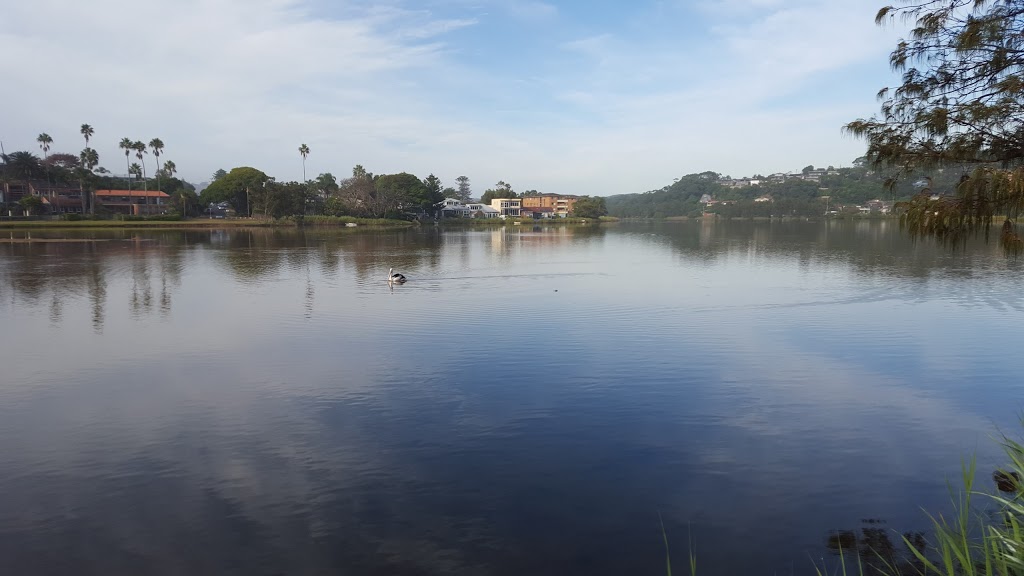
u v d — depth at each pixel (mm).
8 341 20672
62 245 67062
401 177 177250
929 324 22766
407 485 10219
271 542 8570
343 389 15297
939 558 7938
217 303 28500
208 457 11375
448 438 12172
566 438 12141
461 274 41562
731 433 12344
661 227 147000
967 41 7449
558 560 8102
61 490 10125
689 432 12398
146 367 17375
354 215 156875
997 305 26656
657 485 10148
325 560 8133
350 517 9227
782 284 34531
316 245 71750
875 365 17266
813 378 16078
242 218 143250
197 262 48906
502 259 54094
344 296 30828
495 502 9617
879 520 8969
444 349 19391
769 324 23047
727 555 8156
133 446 11898
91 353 19000
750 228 127312
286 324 23516
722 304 27703
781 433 12336
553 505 9516
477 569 7918
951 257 49344
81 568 8008
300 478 10492
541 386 15477
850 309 26109
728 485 10125
